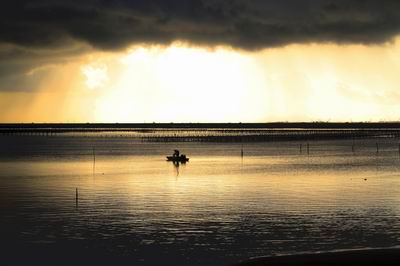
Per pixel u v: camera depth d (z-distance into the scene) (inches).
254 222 2087.8
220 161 4943.4
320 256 1382.9
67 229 1996.8
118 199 2647.6
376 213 2228.1
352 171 3870.6
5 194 2837.1
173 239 1859.0
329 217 2158.0
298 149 6663.4
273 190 2901.1
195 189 2987.2
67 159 5324.8
